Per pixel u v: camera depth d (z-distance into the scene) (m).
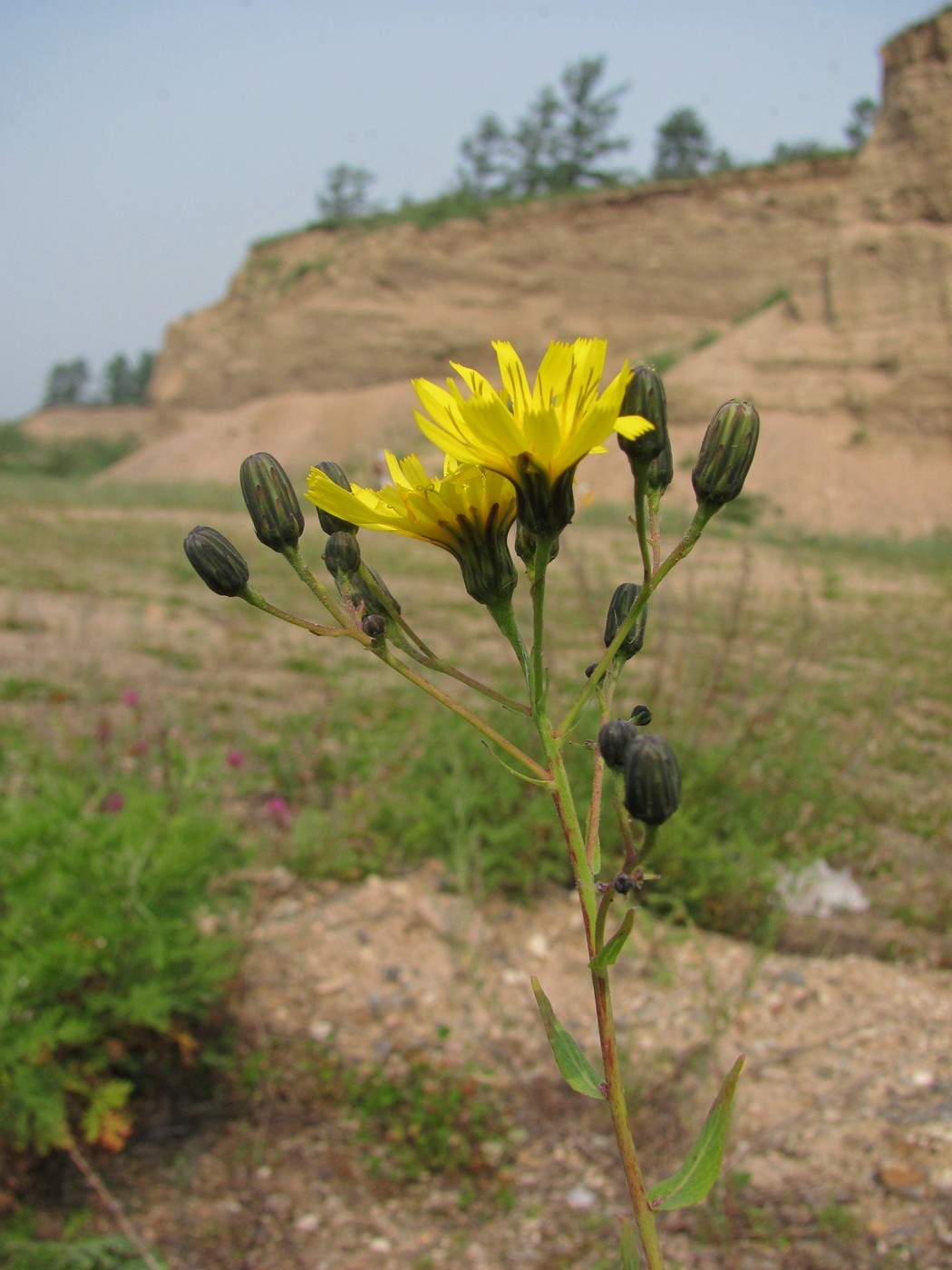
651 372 1.42
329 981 3.98
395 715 6.55
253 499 1.56
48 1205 3.01
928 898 4.59
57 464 64.62
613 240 46.88
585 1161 3.20
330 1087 3.49
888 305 29.41
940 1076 3.44
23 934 3.17
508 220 48.66
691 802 4.71
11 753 5.40
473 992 3.92
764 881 4.35
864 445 28.56
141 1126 3.34
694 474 1.39
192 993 3.42
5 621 9.17
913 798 5.51
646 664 7.15
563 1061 1.43
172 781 4.60
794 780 4.95
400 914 4.36
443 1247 2.90
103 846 3.40
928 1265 2.73
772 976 4.00
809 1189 3.03
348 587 1.55
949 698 7.73
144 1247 2.76
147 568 13.26
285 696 7.16
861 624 10.12
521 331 47.72
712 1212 2.97
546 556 1.36
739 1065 1.36
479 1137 3.29
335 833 4.76
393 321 49.22
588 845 1.46
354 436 47.81
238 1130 3.33
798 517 26.92
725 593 10.22
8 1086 2.95
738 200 46.03
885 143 30.50
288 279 54.69
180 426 55.50
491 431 1.28
